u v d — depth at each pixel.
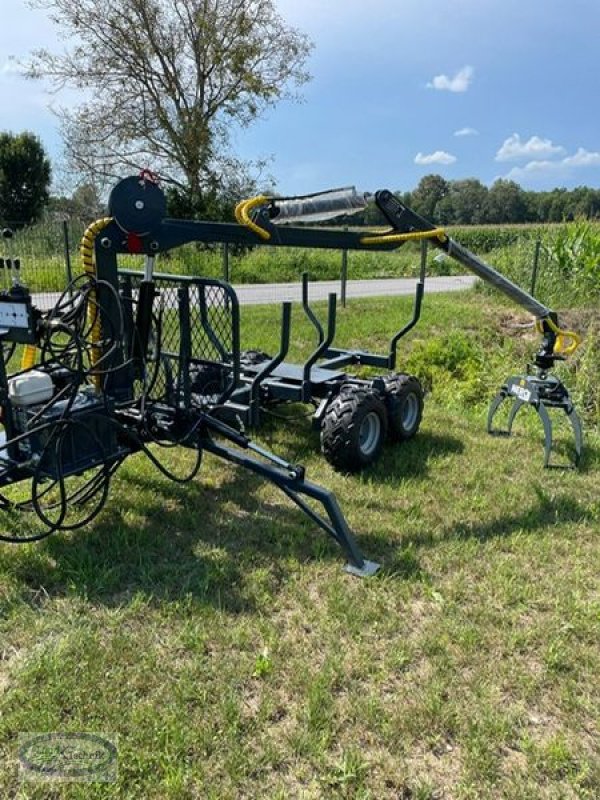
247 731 2.11
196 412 3.51
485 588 3.00
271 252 19.59
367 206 3.82
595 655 2.55
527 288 12.41
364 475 4.27
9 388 2.90
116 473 4.06
